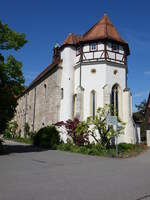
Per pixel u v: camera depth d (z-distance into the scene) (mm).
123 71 28047
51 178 8398
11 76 18547
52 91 31719
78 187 7031
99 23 29688
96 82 27062
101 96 26562
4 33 18984
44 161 13203
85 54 28188
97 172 9742
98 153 17531
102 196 6082
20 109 49594
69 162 12938
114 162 13250
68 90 29047
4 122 17938
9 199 5773
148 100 35969
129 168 11008
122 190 6727
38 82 38938
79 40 29547
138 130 31172
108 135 19812
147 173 9656
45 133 26469
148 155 18375
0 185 7273
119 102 27281
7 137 47531
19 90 18844
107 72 26938
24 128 43938
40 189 6762
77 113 26812
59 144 23797
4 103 17594
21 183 7555
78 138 22078
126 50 29391
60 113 29422
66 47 30328
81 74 28000
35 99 39875
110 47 27750
